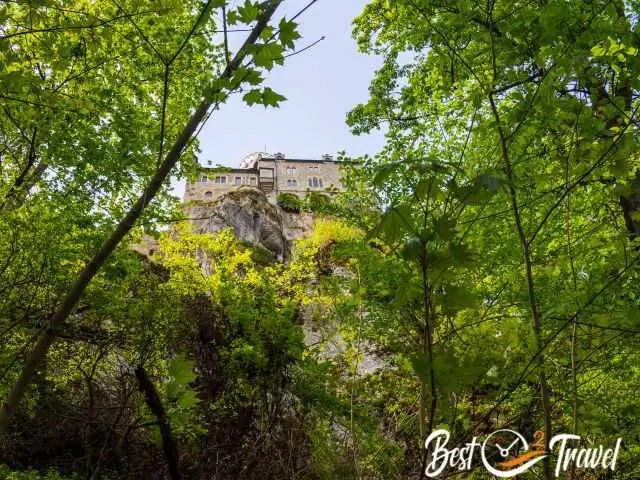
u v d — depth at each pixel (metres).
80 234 7.43
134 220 2.38
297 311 8.62
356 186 5.35
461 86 4.50
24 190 6.65
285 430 6.54
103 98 7.23
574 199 3.88
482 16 3.10
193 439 5.77
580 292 2.39
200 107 2.48
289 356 7.60
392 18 7.43
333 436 6.03
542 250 3.13
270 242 30.52
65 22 3.36
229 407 7.10
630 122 2.03
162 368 6.99
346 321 4.72
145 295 7.69
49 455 7.38
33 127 5.73
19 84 3.28
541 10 2.69
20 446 7.41
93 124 7.58
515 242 3.63
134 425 4.45
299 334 7.60
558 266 2.77
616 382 3.30
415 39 4.57
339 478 5.12
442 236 0.84
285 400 7.32
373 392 5.67
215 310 8.35
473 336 2.13
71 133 7.07
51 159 6.92
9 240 6.27
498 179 0.85
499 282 3.55
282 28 1.81
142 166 8.02
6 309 6.19
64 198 7.42
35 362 2.18
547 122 2.42
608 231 2.82
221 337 8.01
